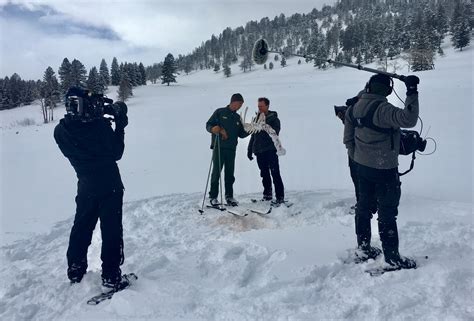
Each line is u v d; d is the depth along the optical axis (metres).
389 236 3.50
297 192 6.47
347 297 3.12
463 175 7.52
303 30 181.12
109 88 100.06
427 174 7.83
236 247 4.27
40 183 10.41
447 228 4.38
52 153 17.66
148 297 3.29
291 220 5.17
